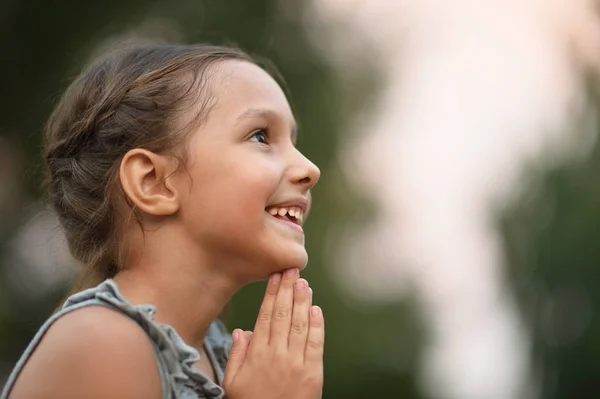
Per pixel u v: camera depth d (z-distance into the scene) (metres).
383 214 11.24
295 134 2.59
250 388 2.31
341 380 11.28
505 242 13.29
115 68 2.55
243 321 9.04
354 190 10.88
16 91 9.77
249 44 9.83
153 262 2.34
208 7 9.75
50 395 2.01
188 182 2.32
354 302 11.16
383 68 11.27
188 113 2.36
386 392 11.77
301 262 2.39
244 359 2.37
